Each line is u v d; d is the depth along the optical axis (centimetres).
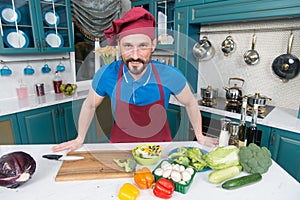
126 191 68
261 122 155
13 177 69
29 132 185
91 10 238
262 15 156
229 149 85
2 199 67
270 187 74
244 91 209
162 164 80
